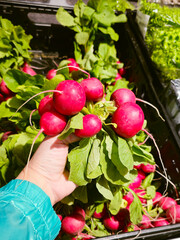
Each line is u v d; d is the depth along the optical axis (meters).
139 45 1.48
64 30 1.63
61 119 0.63
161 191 1.26
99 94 0.76
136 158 0.81
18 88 0.93
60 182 0.71
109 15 1.41
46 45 1.70
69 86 0.59
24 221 0.49
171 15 1.40
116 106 0.78
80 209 0.97
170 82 1.17
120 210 1.01
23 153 0.87
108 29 1.42
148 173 1.24
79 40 1.37
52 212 0.62
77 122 0.61
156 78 1.33
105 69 1.43
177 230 0.91
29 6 1.49
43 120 0.62
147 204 1.14
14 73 1.04
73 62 1.36
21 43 1.34
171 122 1.16
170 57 1.31
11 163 0.93
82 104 0.62
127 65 1.63
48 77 1.19
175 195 1.15
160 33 1.37
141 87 1.44
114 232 1.07
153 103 1.28
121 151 0.69
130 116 0.67
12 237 0.45
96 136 0.78
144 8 1.49
